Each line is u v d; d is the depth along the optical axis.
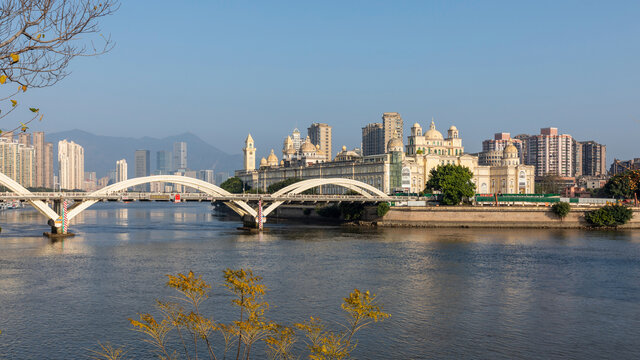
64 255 101.12
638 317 61.34
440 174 191.00
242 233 148.62
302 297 68.62
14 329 55.50
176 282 30.12
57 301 66.00
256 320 31.00
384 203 176.62
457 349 50.84
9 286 73.81
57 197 134.00
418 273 85.19
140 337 53.12
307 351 49.53
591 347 51.81
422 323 58.44
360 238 135.00
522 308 64.81
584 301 68.19
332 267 89.94
